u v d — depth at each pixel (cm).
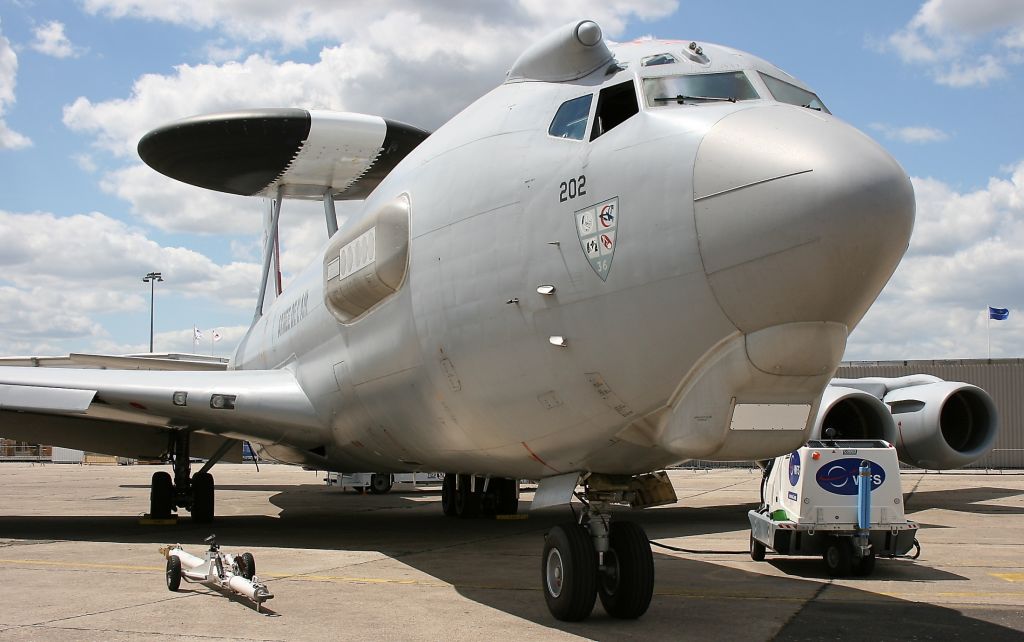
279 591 741
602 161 612
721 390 540
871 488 866
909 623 628
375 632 584
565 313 624
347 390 1012
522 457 741
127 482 2766
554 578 639
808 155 509
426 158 851
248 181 1797
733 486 2386
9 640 555
